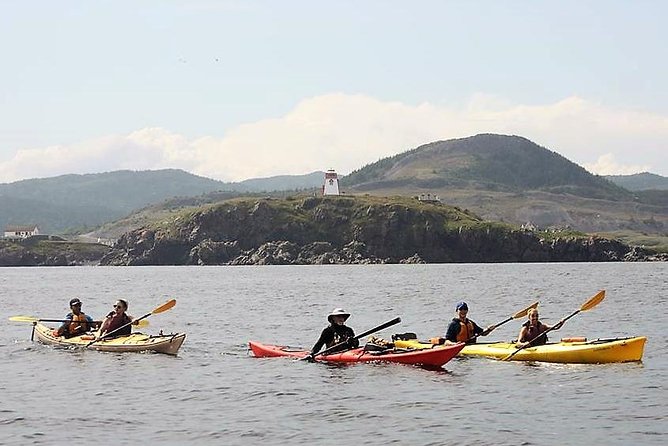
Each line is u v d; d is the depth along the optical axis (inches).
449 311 2883.9
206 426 1002.1
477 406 1106.7
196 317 2637.8
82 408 1109.1
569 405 1106.7
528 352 1483.8
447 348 1411.2
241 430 980.6
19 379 1337.4
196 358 1556.3
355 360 1473.9
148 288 5098.4
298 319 2546.8
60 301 3826.3
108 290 4918.8
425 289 4571.9
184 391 1225.4
